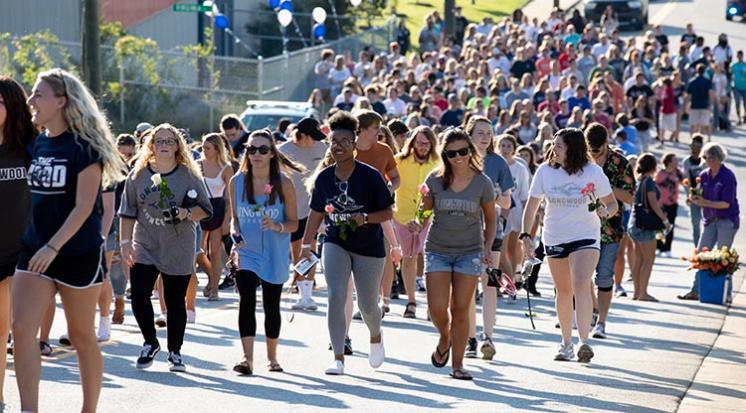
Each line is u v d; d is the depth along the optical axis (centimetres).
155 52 7025
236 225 2212
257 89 7006
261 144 2189
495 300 2406
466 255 2139
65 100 1587
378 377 2184
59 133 1599
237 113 7025
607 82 7025
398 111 5988
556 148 2327
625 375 2264
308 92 7556
